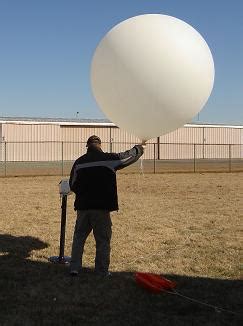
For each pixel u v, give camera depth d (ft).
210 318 18.45
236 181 75.77
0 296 20.36
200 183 71.87
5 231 33.65
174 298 20.52
